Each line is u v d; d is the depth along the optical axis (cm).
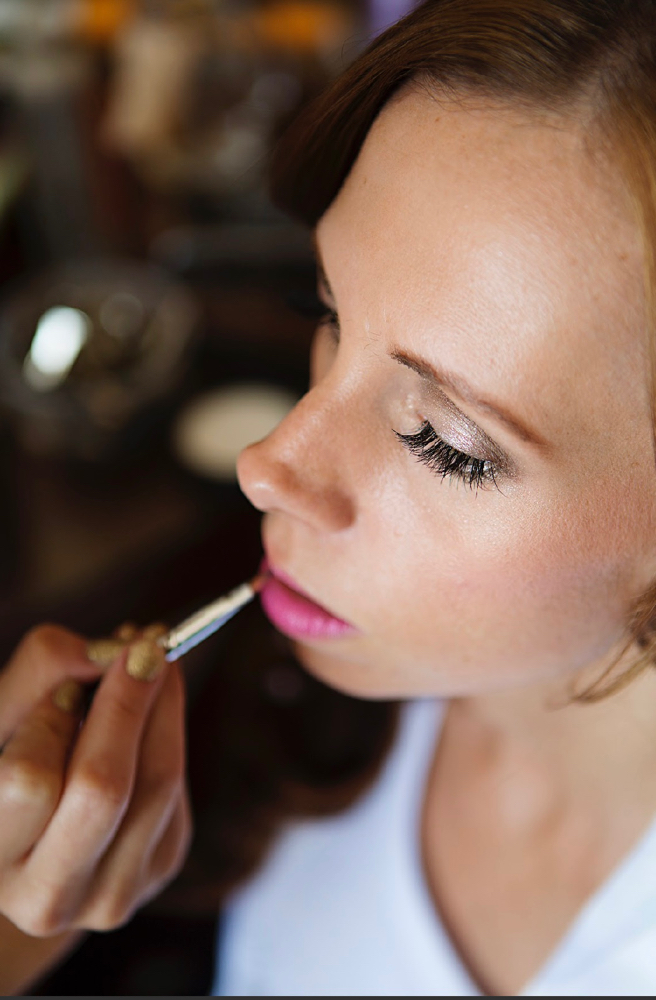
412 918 46
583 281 31
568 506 33
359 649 38
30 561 66
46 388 70
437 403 33
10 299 80
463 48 32
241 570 56
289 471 35
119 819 35
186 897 51
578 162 31
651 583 35
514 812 44
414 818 47
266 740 50
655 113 31
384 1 95
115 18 83
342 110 35
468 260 32
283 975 49
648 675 39
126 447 72
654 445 33
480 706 44
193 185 90
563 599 35
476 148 32
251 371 80
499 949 44
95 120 84
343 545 36
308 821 49
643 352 32
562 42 32
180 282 86
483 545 34
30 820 35
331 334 38
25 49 77
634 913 40
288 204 39
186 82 85
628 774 41
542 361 32
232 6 91
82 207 86
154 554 56
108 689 36
